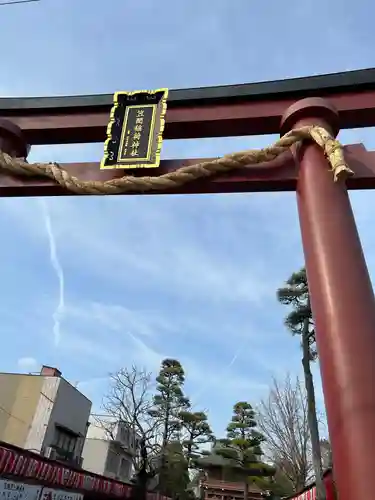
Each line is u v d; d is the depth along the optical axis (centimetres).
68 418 2873
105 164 479
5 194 490
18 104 556
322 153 406
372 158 436
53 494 1293
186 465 2947
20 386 2731
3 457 1005
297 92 493
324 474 1109
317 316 314
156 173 473
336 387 272
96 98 549
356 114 473
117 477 3772
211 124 509
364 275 323
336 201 370
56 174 460
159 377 3316
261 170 437
